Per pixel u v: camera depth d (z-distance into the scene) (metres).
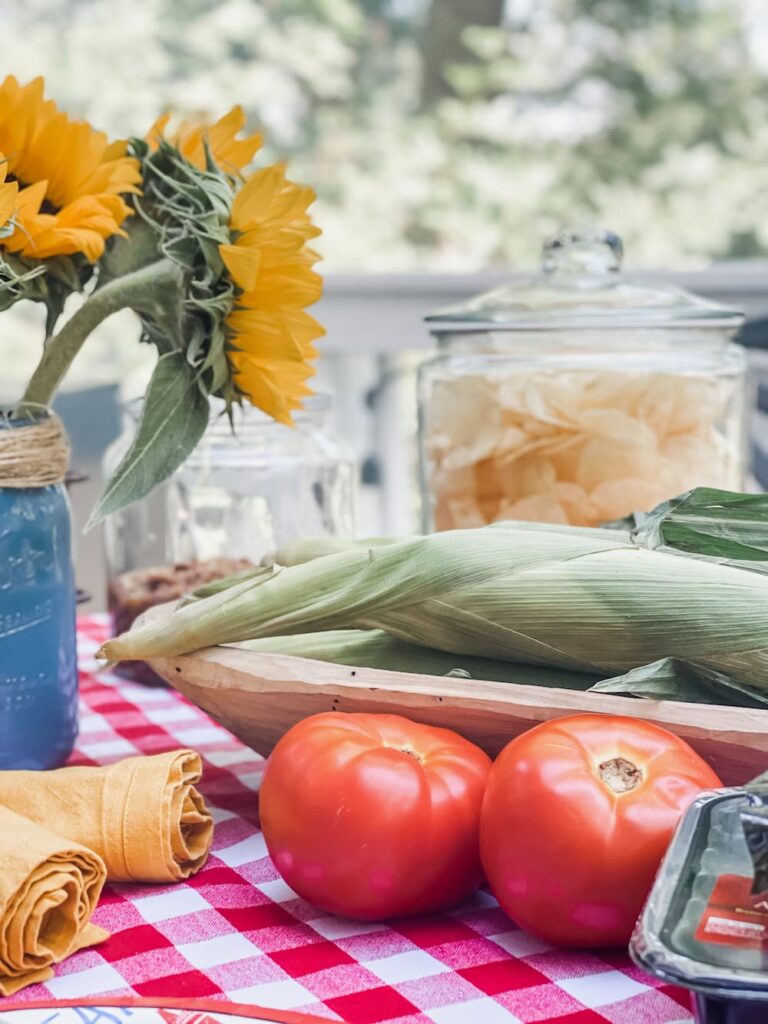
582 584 0.72
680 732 0.66
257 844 0.76
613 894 0.59
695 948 0.48
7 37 4.62
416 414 1.17
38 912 0.59
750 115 4.96
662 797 0.60
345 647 0.79
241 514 1.17
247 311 0.78
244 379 0.81
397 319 2.56
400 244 4.95
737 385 1.10
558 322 1.05
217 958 0.61
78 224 0.76
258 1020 0.51
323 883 0.63
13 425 0.79
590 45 4.93
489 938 0.64
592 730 0.63
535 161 4.97
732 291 2.46
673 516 0.75
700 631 0.70
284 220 0.78
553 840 0.59
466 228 4.94
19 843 0.61
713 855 0.54
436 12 4.91
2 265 0.73
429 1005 0.57
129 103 4.71
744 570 0.74
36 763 0.82
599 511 1.03
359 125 4.93
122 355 4.41
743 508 0.74
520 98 4.96
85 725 0.99
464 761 0.66
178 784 0.70
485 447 1.05
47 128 0.78
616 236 1.17
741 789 0.57
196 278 0.78
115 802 0.69
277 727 0.75
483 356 1.08
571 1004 0.57
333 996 0.58
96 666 1.17
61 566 0.83
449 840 0.63
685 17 4.89
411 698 0.70
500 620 0.73
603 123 4.96
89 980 0.59
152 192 0.82
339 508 1.22
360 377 3.20
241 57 4.81
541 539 0.75
